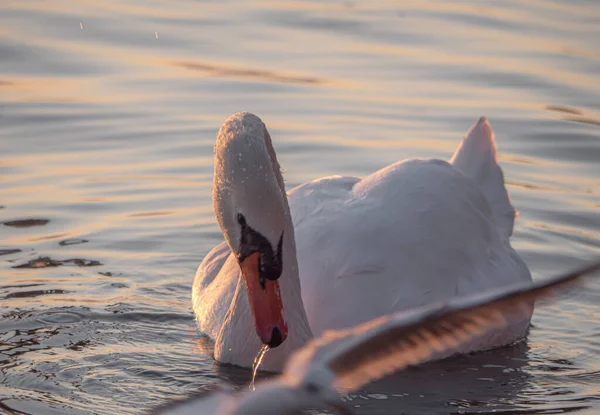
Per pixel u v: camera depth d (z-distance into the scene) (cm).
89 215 1270
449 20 2094
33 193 1319
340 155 1441
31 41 1906
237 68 1795
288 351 896
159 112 1598
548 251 1206
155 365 924
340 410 330
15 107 1598
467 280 1034
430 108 1623
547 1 2238
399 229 1016
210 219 1274
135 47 1903
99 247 1197
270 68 1795
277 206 803
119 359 934
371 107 1625
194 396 317
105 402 837
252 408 310
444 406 847
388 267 988
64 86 1702
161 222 1262
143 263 1168
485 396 870
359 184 1093
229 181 806
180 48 1902
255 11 2152
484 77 1761
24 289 1082
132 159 1436
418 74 1775
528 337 1021
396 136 1512
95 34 1964
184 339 997
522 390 886
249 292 806
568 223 1274
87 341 974
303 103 1638
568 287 368
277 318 802
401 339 362
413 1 2250
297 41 1950
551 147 1495
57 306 1048
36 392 853
